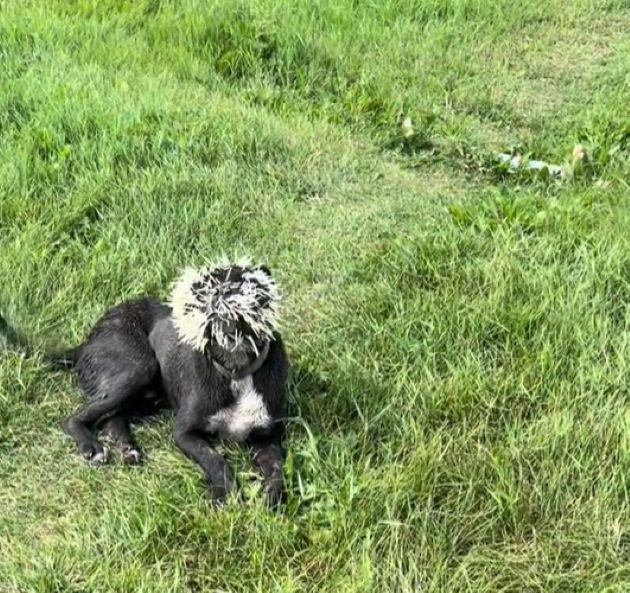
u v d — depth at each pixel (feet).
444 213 16.92
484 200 16.98
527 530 12.42
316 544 12.18
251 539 12.18
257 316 12.70
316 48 21.52
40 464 13.04
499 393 13.64
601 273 15.12
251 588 11.92
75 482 12.84
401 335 14.46
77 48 20.62
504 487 12.59
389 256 15.76
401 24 23.61
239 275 12.90
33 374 13.79
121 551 12.12
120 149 17.24
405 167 18.86
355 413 13.55
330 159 18.25
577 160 18.39
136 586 11.76
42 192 16.43
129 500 12.64
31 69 19.29
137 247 15.67
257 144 17.97
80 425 13.25
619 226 16.19
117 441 13.23
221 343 12.72
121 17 22.17
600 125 19.72
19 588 11.81
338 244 16.15
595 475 12.80
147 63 20.70
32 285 14.88
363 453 13.03
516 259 15.44
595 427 13.15
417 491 12.52
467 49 22.95
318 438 13.15
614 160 18.72
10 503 12.66
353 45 22.44
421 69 21.89
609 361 14.05
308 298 15.28
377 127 19.85
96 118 17.75
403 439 13.10
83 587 11.80
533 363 13.98
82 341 14.38
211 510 12.38
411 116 20.02
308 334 14.62
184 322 12.91
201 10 22.25
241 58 21.09
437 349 14.29
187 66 20.75
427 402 13.53
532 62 22.68
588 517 12.50
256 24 21.77
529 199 16.97
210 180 17.02
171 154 17.37
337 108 20.33
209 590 11.89
